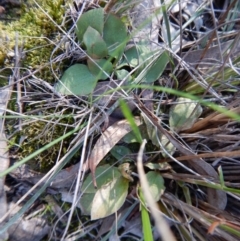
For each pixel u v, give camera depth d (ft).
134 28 0.49
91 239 0.50
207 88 0.43
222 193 0.46
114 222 0.48
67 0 0.50
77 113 0.47
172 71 0.49
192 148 0.48
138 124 0.47
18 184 0.48
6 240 0.46
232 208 0.49
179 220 0.46
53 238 0.49
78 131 0.47
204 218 0.43
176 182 0.49
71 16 0.49
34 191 0.48
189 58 0.51
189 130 0.47
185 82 0.49
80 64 0.48
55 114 0.45
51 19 0.47
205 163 0.45
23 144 0.47
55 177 0.47
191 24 0.55
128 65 0.49
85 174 0.48
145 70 0.47
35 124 0.47
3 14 0.49
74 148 0.44
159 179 0.47
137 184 0.47
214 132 0.46
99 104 0.47
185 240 0.49
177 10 0.54
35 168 0.48
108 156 0.49
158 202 0.48
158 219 0.20
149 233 0.37
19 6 0.50
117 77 0.48
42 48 0.48
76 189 0.43
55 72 0.48
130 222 0.50
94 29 0.44
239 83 0.48
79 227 0.49
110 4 0.47
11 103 0.47
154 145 0.49
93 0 0.49
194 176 0.44
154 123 0.43
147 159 0.48
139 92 0.49
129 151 0.48
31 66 0.47
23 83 0.47
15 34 0.48
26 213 0.48
